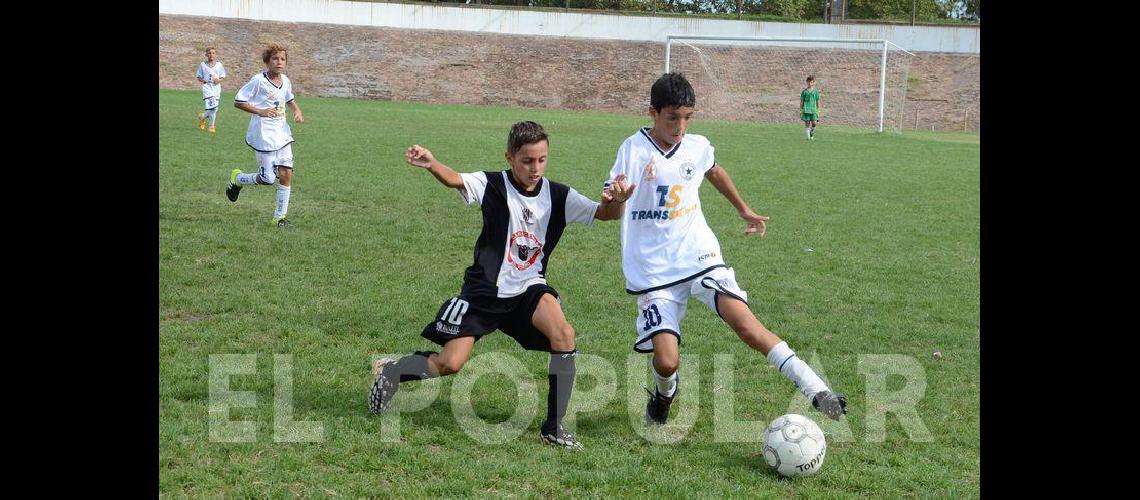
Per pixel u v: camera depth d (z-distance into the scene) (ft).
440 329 14.25
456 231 30.17
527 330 14.24
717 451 13.66
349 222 30.96
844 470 12.94
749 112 123.34
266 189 37.14
